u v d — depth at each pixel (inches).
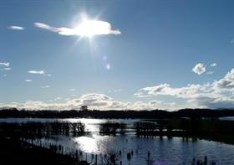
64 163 4475.9
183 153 5969.5
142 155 5708.7
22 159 4756.4
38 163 4461.1
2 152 5442.9
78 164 4466.0
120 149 6648.6
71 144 7854.3
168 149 6584.6
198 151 6225.4
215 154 5826.8
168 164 4832.7
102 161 4808.1
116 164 4758.9
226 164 4845.0
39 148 6072.8
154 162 4982.8
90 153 5979.3
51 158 4874.5
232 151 6205.7
